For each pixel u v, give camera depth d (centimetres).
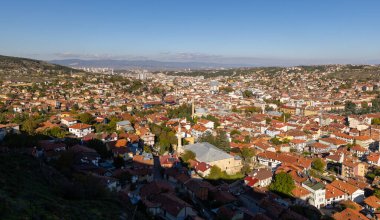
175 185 12888
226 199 11450
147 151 16538
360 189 13125
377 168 16288
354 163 15875
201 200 11650
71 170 11875
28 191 7469
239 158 16500
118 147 15212
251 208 11481
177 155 16350
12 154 10744
